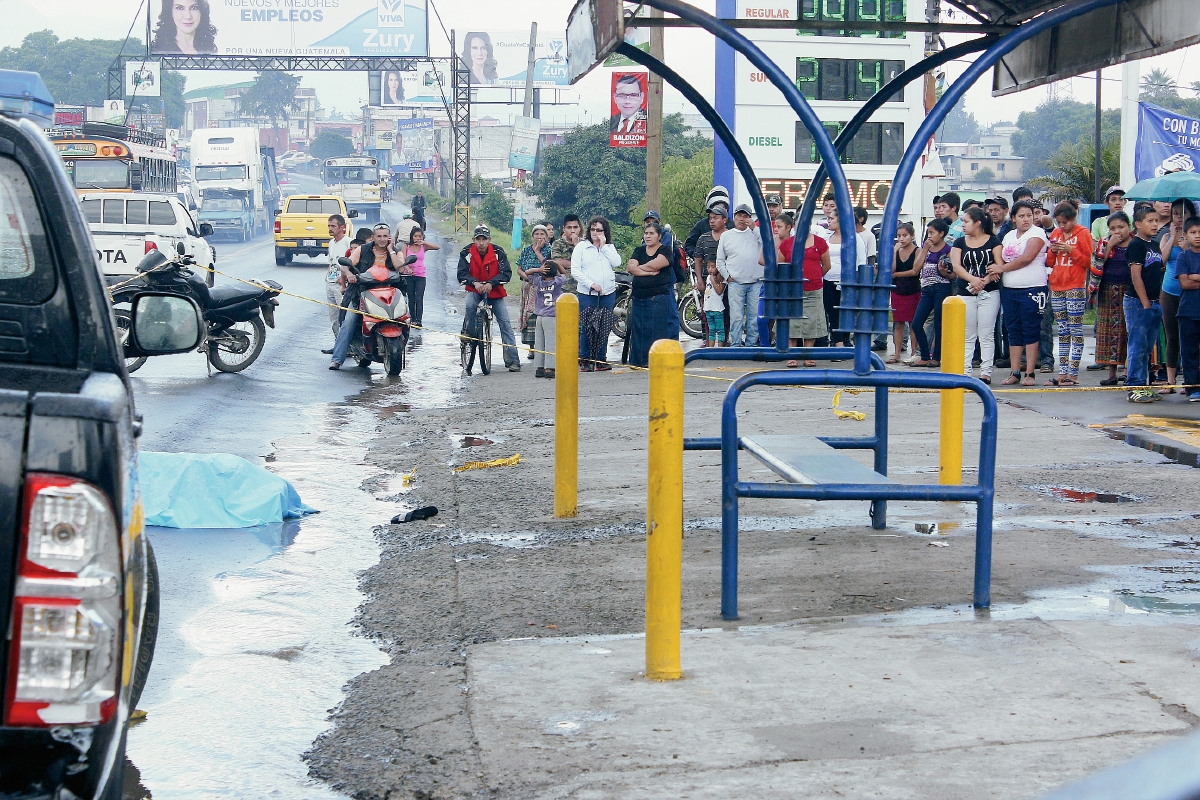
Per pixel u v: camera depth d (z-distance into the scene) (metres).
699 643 4.84
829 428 9.98
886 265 5.17
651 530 4.41
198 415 11.62
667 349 4.35
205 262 23.98
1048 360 13.34
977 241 12.57
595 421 10.89
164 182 35.06
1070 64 6.56
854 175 21.17
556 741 3.89
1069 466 8.42
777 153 21.09
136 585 2.72
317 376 15.07
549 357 14.58
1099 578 5.75
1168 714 3.93
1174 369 11.12
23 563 2.41
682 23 6.04
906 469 8.31
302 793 3.79
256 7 59.03
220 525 7.52
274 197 61.12
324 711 4.54
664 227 13.72
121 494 2.52
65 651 2.41
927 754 3.67
